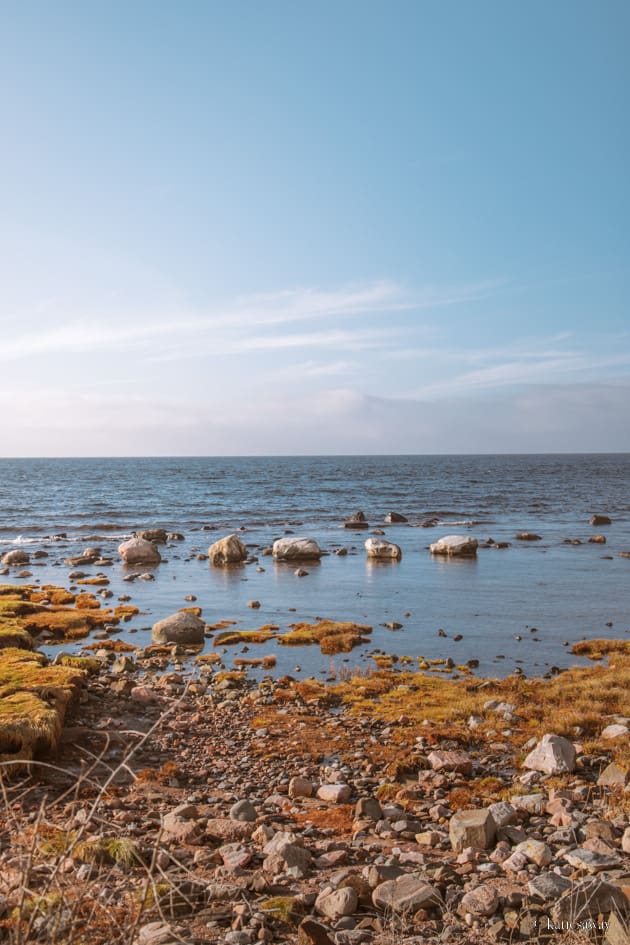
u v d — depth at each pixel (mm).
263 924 5621
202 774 10648
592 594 27781
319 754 11719
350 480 115812
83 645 20141
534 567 34406
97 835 7258
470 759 11422
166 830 7852
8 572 33562
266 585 30172
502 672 17719
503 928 5770
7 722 10305
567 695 15320
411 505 71750
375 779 10625
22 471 153500
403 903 6066
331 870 7082
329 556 38969
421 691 15750
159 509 67062
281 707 14641
